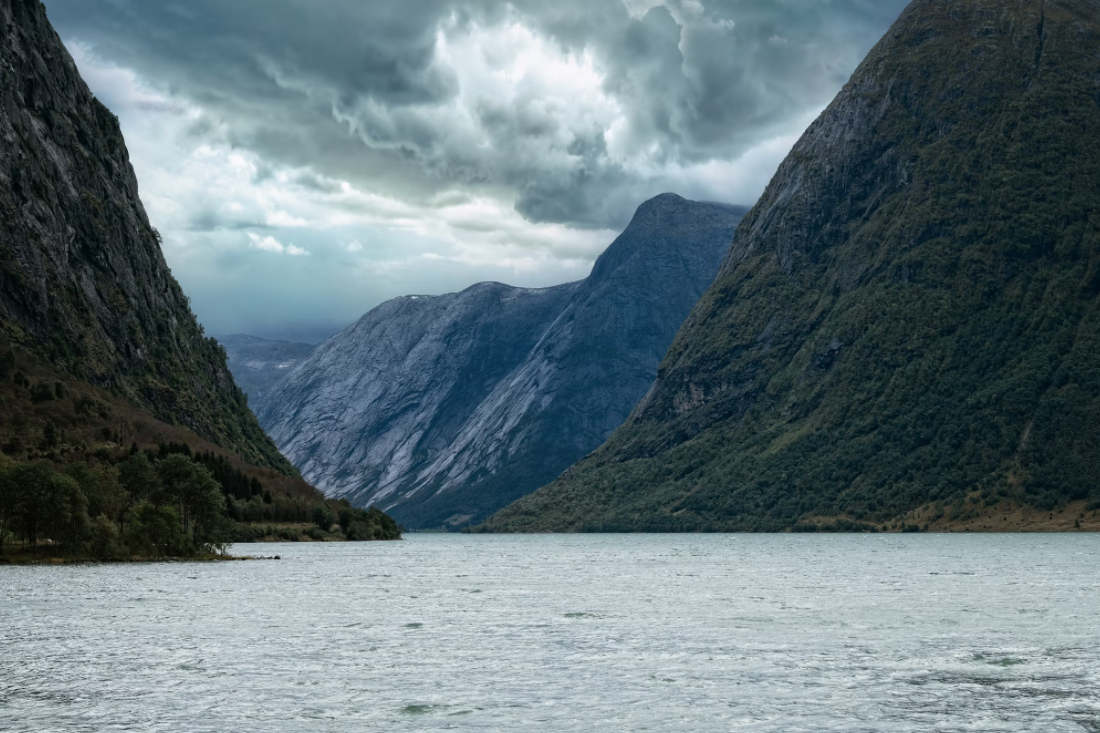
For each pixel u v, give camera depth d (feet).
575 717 229.45
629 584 583.17
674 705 239.50
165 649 318.86
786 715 229.66
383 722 225.35
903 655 302.66
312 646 325.83
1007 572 649.61
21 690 256.32
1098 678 266.16
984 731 215.51
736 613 415.03
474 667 287.28
